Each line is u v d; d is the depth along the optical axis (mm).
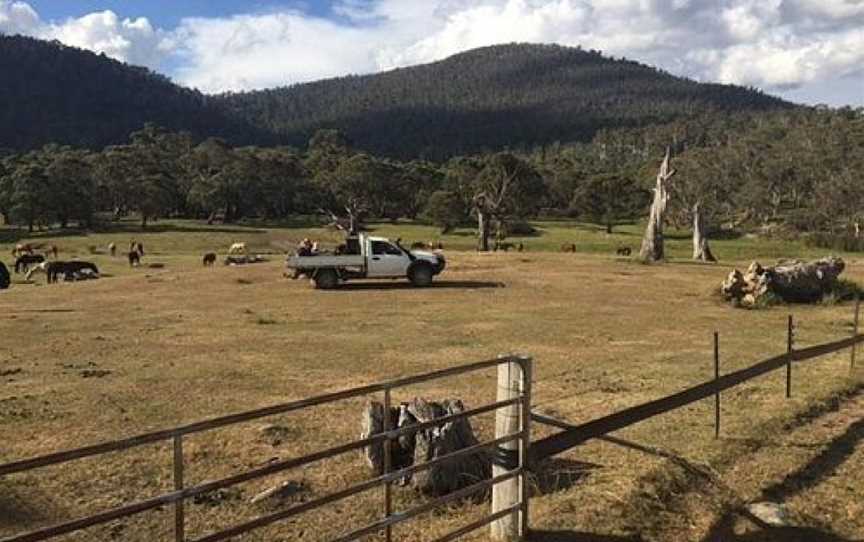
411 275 29516
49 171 107438
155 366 14445
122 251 76062
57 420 10547
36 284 38844
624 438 9414
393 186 121000
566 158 178250
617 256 47312
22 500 7590
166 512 7285
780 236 101875
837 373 13109
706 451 8984
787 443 9453
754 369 10141
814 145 132750
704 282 30750
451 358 15305
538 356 15453
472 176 98000
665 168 43969
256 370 14078
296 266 28359
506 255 45250
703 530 7145
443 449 7621
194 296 26859
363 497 7598
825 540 7039
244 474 4965
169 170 129000
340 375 13648
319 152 148375
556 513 7152
